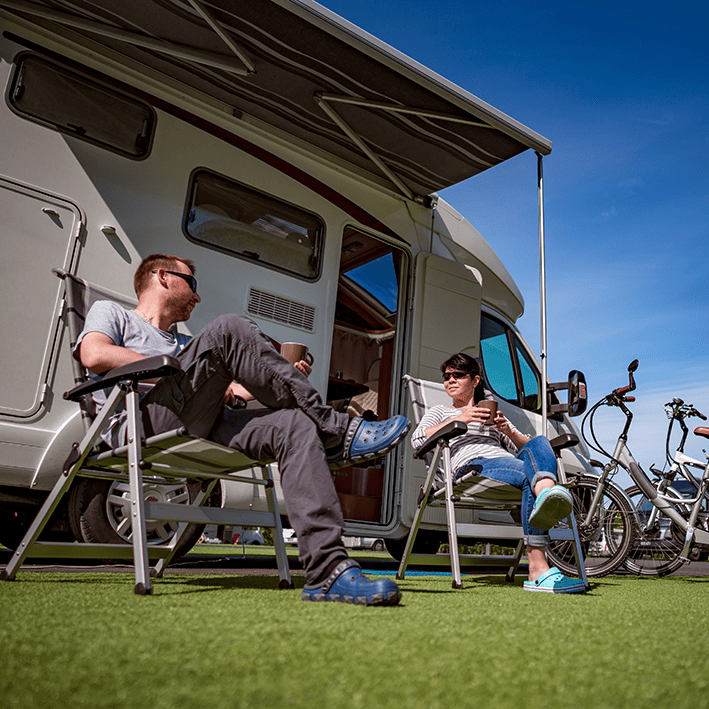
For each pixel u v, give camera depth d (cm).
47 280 304
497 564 337
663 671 106
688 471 452
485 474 276
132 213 336
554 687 92
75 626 123
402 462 434
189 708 76
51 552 211
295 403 190
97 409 220
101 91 336
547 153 398
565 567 384
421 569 477
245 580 251
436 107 371
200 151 367
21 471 288
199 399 190
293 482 178
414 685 89
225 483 342
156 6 311
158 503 191
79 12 320
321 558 172
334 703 80
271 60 342
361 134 408
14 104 307
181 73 360
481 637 128
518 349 556
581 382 430
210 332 189
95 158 328
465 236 520
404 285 468
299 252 405
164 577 251
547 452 262
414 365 446
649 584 343
